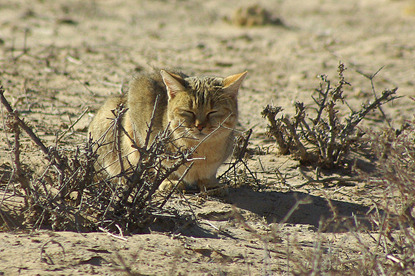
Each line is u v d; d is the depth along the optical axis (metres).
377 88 18.22
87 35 25.70
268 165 11.71
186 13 33.91
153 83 10.77
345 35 27.31
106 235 7.28
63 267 6.11
